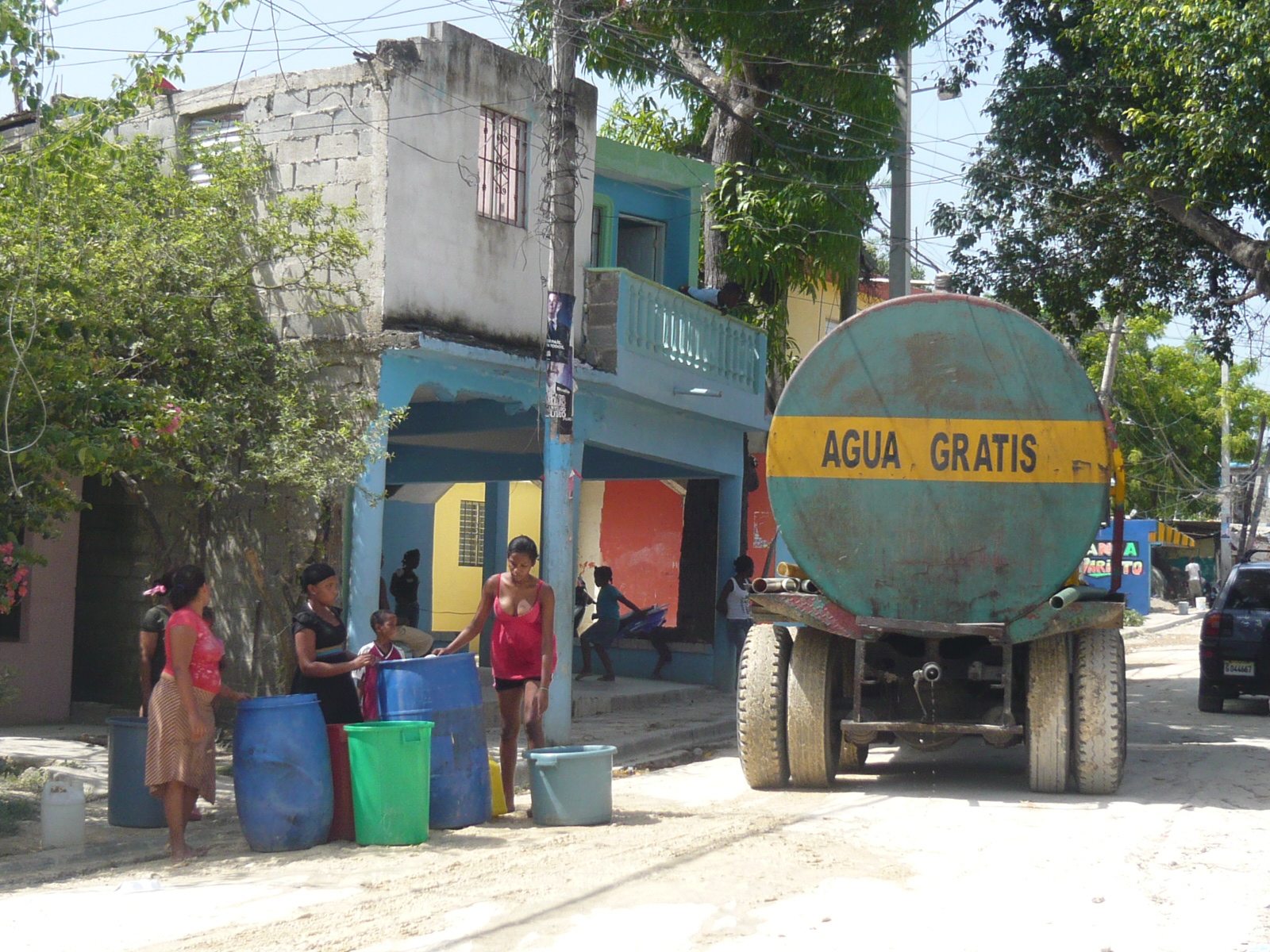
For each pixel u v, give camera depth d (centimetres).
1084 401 914
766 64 1925
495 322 1311
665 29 1873
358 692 935
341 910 615
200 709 770
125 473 1100
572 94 1210
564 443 1218
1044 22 1855
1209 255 1908
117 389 930
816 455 947
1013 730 938
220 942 559
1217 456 4912
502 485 1984
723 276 1919
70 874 716
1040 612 916
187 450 1068
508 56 1333
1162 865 714
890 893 641
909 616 934
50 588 1323
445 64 1255
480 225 1297
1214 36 1504
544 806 845
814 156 1944
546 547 1227
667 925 581
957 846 762
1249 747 1275
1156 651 2862
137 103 1083
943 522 929
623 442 1548
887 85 1923
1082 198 1889
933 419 932
